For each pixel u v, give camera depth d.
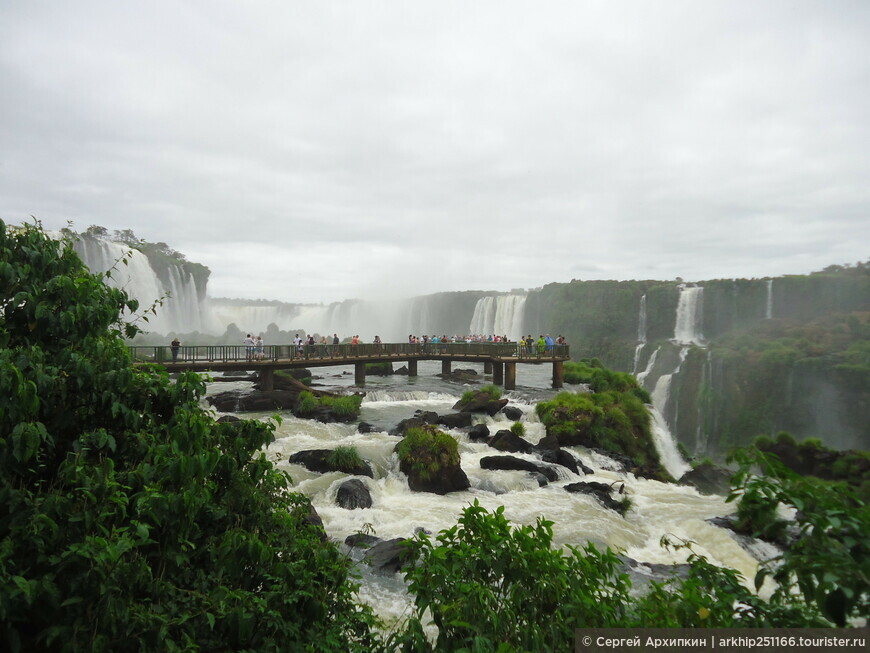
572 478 17.17
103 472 3.41
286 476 5.17
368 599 8.89
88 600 2.91
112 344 4.22
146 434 3.95
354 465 15.11
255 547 3.74
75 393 3.85
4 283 3.76
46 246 4.09
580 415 21.77
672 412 57.38
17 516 2.99
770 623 2.96
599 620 3.26
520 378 36.41
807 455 20.73
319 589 4.16
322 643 3.82
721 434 51.94
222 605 3.42
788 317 62.34
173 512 3.51
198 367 23.03
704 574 3.53
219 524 4.25
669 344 66.56
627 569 11.00
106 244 53.19
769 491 2.86
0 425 3.02
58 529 2.98
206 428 4.09
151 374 4.36
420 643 3.42
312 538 4.81
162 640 3.08
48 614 2.85
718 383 55.16
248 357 25.86
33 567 2.95
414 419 20.44
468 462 17.67
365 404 25.73
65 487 3.52
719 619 3.10
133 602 3.19
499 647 2.80
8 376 3.07
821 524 2.55
